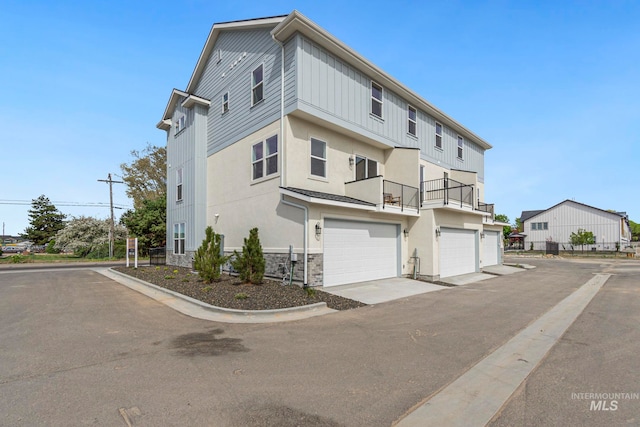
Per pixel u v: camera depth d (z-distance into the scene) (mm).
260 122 12312
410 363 4617
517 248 51188
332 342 5504
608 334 6066
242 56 13531
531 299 9547
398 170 14266
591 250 41344
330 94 11734
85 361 4617
